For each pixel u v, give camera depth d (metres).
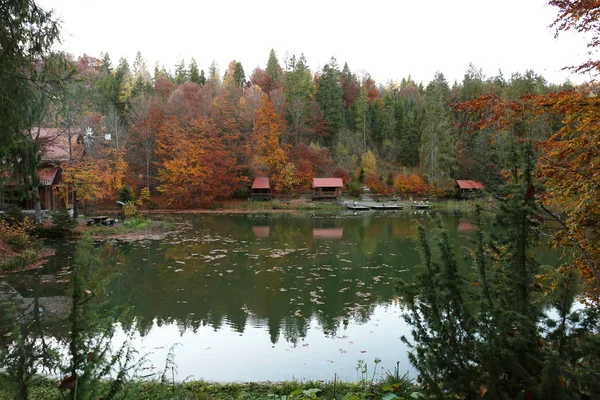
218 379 6.48
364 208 45.00
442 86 66.88
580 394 2.52
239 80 75.31
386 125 71.19
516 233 2.99
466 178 47.53
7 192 18.62
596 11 4.75
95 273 2.92
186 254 17.66
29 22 6.89
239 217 36.50
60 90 8.26
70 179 25.72
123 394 3.04
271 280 13.22
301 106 59.66
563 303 2.99
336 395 4.95
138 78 63.91
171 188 44.19
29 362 3.05
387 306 10.57
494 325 2.77
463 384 2.81
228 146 49.62
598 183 4.53
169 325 9.03
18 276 12.69
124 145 42.44
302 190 53.00
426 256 3.19
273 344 8.02
